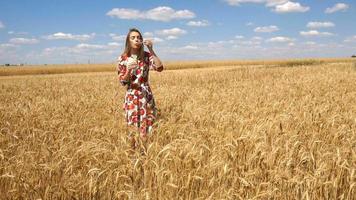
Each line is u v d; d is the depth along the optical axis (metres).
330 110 9.36
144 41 6.91
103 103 11.69
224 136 6.37
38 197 4.58
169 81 24.86
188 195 4.64
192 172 4.79
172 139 6.63
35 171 5.05
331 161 5.02
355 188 4.69
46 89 20.03
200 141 6.12
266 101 10.57
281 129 6.34
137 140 5.96
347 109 9.99
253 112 8.91
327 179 4.73
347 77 20.86
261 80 22.70
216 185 4.78
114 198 4.65
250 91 14.05
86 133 7.27
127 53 7.08
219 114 8.02
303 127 7.20
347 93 13.37
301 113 8.41
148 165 4.97
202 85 20.83
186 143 5.40
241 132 6.38
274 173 4.80
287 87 15.80
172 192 4.61
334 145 6.14
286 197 4.64
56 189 4.65
